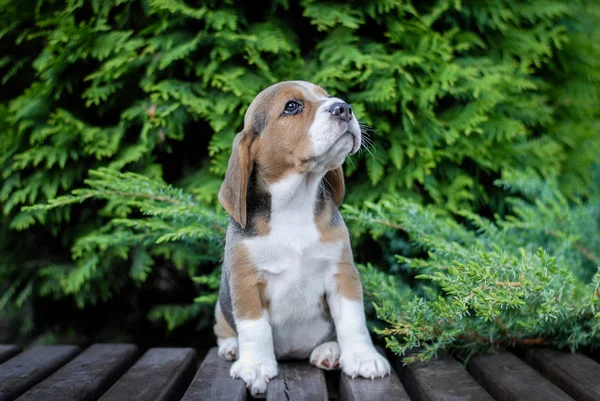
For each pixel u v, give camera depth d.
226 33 1.29
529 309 1.11
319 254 1.06
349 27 1.32
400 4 1.31
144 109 1.32
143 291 1.48
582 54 1.44
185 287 1.50
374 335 1.27
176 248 1.34
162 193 1.24
